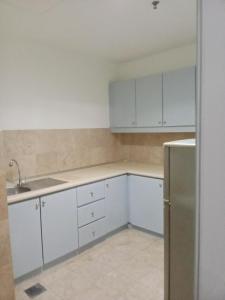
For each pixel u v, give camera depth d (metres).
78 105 3.36
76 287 2.15
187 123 2.86
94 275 2.32
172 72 2.94
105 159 3.77
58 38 2.71
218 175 0.68
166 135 3.44
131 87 3.39
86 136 3.48
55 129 3.11
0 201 1.75
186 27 2.44
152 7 2.00
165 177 1.59
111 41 2.83
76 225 2.65
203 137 0.70
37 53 2.87
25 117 2.81
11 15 2.12
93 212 2.83
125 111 3.51
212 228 0.71
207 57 0.68
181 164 1.48
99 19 2.22
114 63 3.81
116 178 3.12
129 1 1.89
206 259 0.73
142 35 2.65
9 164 2.67
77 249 2.69
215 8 0.66
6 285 1.81
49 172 3.06
